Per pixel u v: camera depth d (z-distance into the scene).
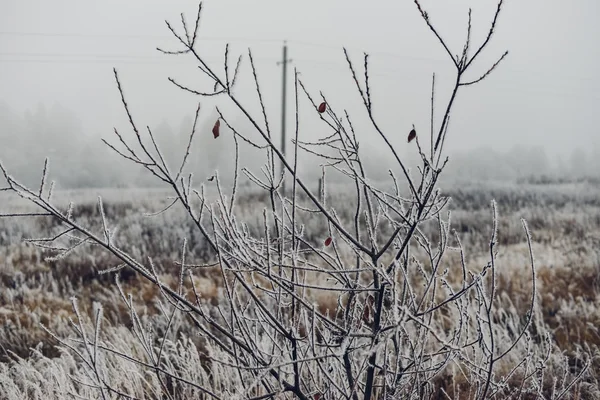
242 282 2.10
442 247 2.25
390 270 2.23
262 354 2.34
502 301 6.71
